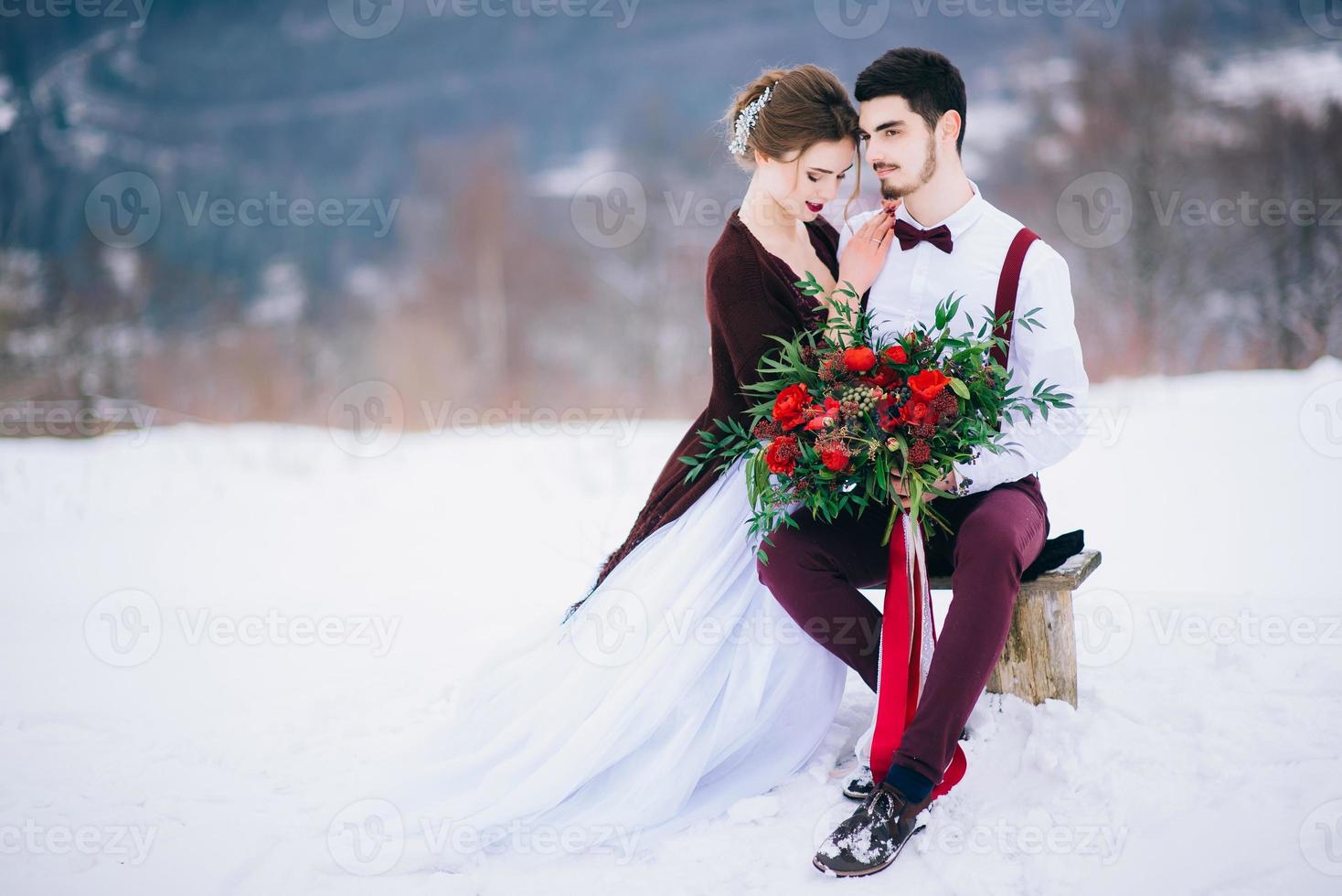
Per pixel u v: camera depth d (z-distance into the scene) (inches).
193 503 326.6
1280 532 208.8
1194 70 1113.4
